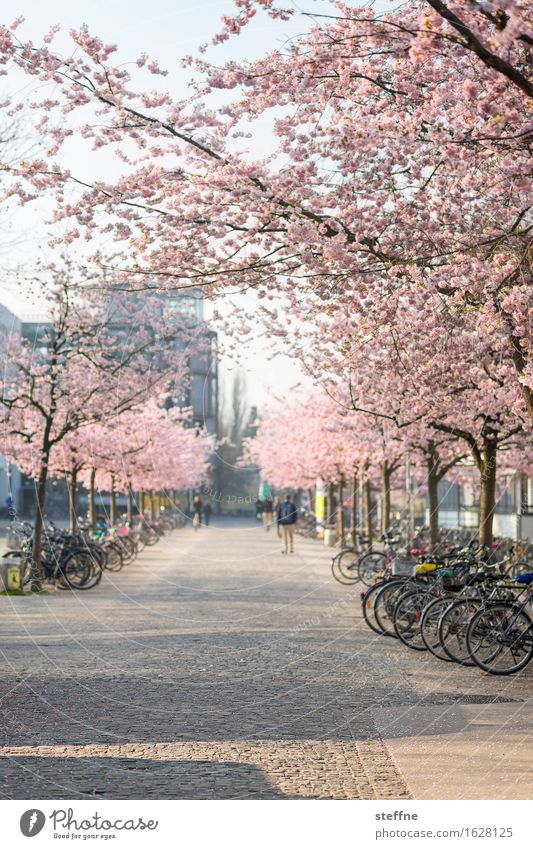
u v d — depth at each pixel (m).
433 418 17.27
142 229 11.33
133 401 24.08
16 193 11.27
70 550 23.00
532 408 11.23
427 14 7.46
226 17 8.92
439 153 10.76
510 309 10.46
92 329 23.69
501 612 11.88
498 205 10.66
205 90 10.37
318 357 17.14
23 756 7.62
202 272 11.44
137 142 10.88
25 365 23.06
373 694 10.38
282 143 10.48
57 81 10.34
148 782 6.92
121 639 14.38
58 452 27.33
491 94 8.99
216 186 10.49
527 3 7.89
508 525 28.77
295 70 9.70
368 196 10.91
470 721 9.07
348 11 9.18
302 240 10.27
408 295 12.52
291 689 10.59
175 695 10.17
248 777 7.07
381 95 10.40
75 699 9.92
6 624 16.19
